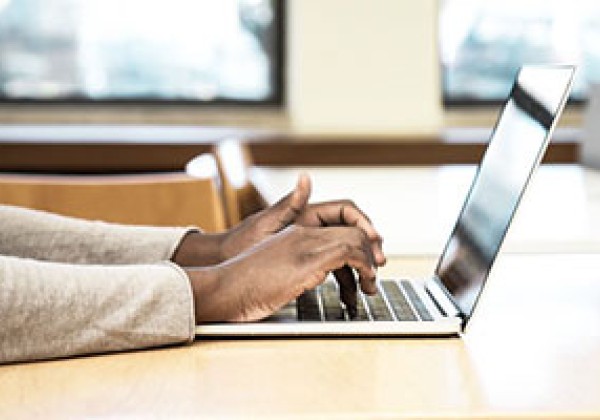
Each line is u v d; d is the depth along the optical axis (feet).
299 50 12.67
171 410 3.03
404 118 12.79
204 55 13.33
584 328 4.07
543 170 10.42
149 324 3.70
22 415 2.99
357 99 12.75
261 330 3.87
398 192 8.57
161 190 7.05
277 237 4.05
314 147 11.98
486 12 13.37
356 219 4.67
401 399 3.13
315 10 12.62
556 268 5.37
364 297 4.46
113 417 2.97
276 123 13.32
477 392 3.21
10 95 13.21
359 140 12.18
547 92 4.08
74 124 13.23
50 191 6.90
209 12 13.29
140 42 13.28
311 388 3.25
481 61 13.42
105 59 13.26
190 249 4.87
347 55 12.69
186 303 3.78
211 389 3.24
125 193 6.99
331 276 4.97
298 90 12.75
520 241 6.33
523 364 3.54
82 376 3.39
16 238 4.77
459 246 4.60
